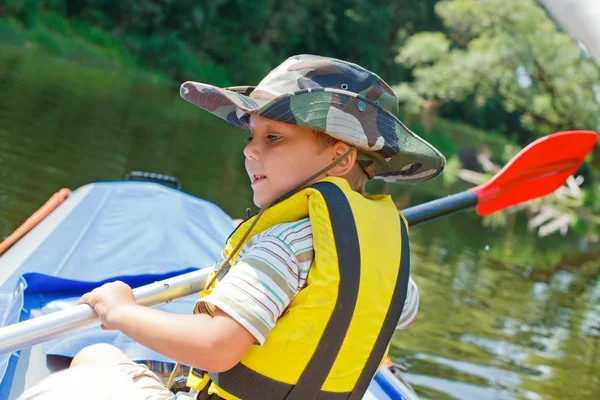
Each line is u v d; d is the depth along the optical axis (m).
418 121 28.44
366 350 1.21
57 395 1.14
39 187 5.20
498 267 6.46
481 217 11.27
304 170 1.28
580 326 4.74
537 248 8.71
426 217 2.16
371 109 1.26
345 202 1.21
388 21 36.06
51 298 2.03
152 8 25.05
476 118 35.91
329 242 1.17
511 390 3.33
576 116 18.06
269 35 30.41
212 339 1.09
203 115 15.95
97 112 11.07
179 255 2.77
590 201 16.73
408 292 1.50
